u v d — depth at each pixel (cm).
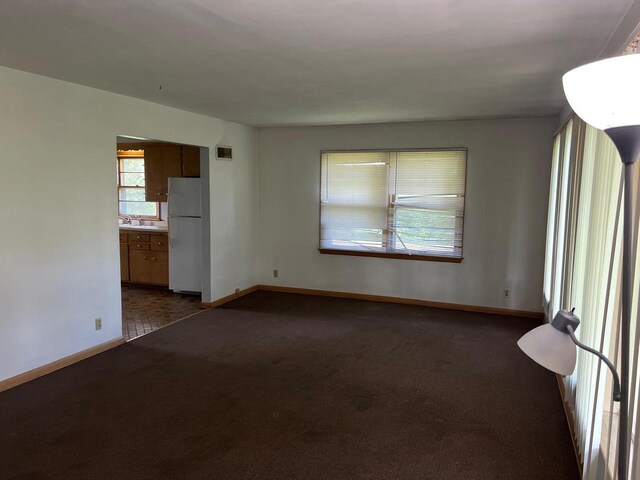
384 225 572
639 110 99
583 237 260
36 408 299
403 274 573
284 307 556
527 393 329
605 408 197
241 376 354
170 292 632
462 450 258
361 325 487
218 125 539
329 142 588
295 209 617
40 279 346
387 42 251
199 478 230
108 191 401
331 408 304
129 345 421
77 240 374
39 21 225
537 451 257
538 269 517
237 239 595
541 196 507
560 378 333
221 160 550
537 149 503
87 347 390
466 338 447
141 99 423
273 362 383
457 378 354
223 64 299
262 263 646
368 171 572
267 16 214
